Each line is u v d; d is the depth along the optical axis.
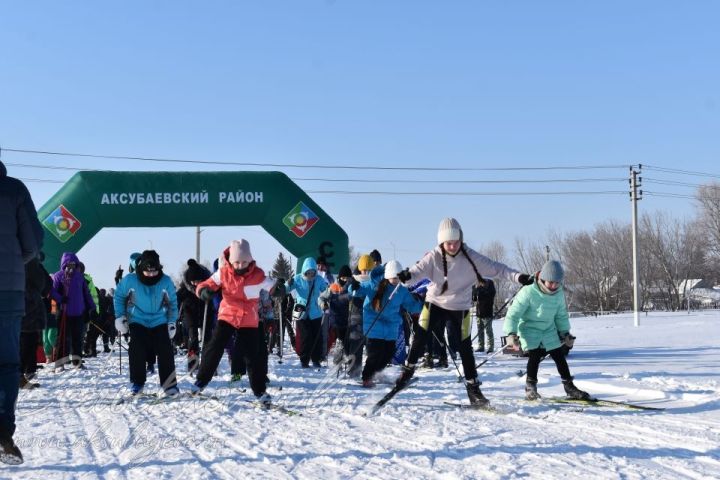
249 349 6.78
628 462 4.18
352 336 9.73
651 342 14.95
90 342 15.45
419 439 4.96
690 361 10.64
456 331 6.45
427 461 4.27
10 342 4.18
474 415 6.05
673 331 18.80
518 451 4.50
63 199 16.75
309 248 17.41
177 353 16.00
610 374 8.70
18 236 4.33
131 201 16.86
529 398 6.89
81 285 11.75
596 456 4.32
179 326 14.91
